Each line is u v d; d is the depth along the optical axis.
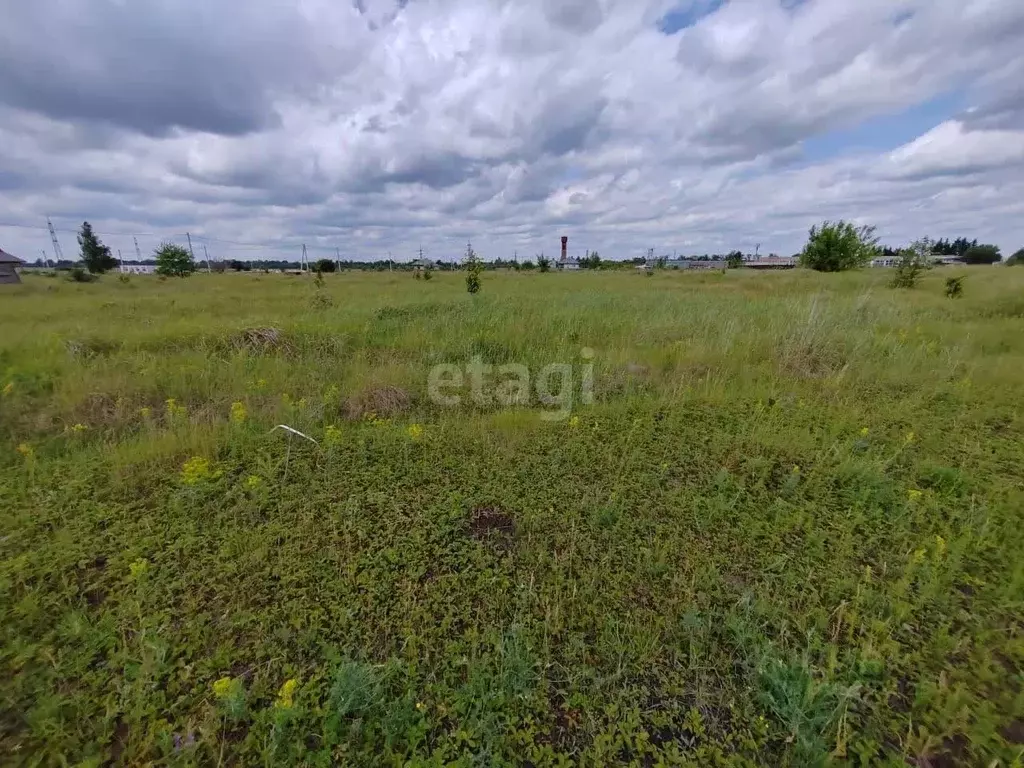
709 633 2.27
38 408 4.83
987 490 3.46
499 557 2.81
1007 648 2.15
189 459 3.83
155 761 1.73
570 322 8.95
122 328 8.23
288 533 2.95
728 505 3.23
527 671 2.01
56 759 1.71
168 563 2.67
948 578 2.57
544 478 3.68
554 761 1.74
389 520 3.12
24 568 2.60
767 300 12.17
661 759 1.74
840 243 24.92
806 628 2.29
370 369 6.32
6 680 2.00
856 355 6.59
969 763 1.74
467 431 4.45
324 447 4.11
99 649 2.15
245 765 1.71
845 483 3.58
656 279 26.00
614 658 2.15
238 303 13.28
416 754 1.74
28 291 20.44
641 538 2.97
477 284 14.93
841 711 1.84
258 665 2.09
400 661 2.09
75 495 3.37
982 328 8.48
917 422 4.67
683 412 4.95
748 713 1.91
